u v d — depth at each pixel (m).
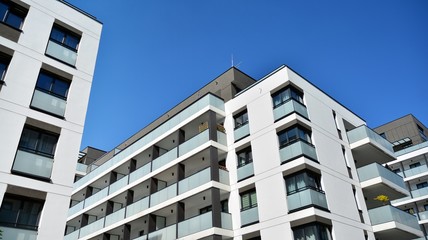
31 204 13.73
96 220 29.77
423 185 37.88
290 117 20.61
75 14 18.83
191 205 23.47
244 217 20.45
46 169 14.45
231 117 24.58
